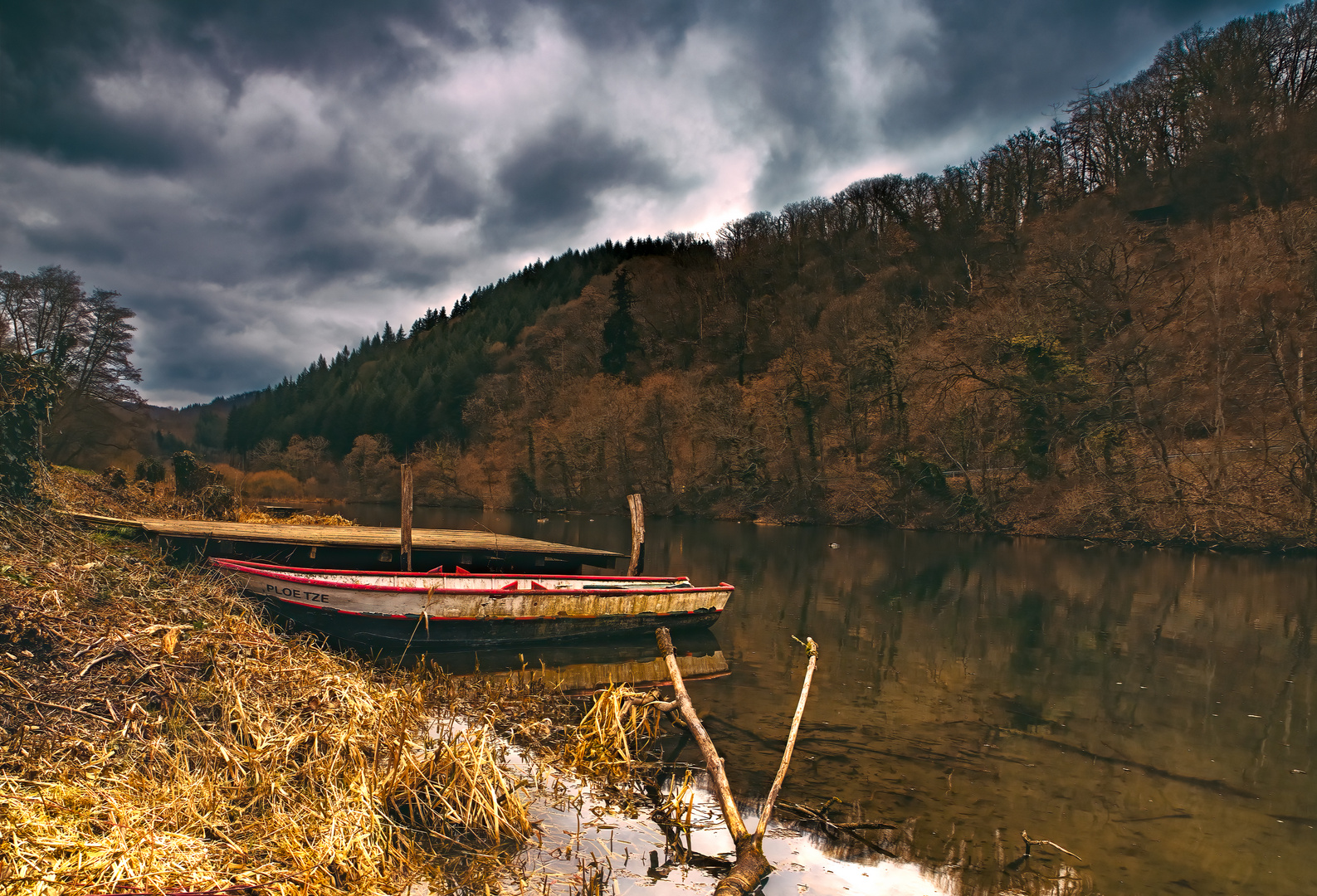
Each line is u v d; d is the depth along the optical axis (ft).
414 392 323.16
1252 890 16.42
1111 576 73.61
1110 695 32.37
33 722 16.30
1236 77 187.42
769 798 17.84
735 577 70.74
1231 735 27.35
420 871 15.33
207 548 41.96
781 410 169.68
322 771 17.43
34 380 36.96
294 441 303.89
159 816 14.47
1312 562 85.25
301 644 27.53
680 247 360.28
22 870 11.59
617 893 15.33
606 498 198.90
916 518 136.05
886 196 268.00
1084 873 16.97
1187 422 111.34
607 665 35.35
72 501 43.16
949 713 29.19
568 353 289.94
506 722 25.36
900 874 16.72
